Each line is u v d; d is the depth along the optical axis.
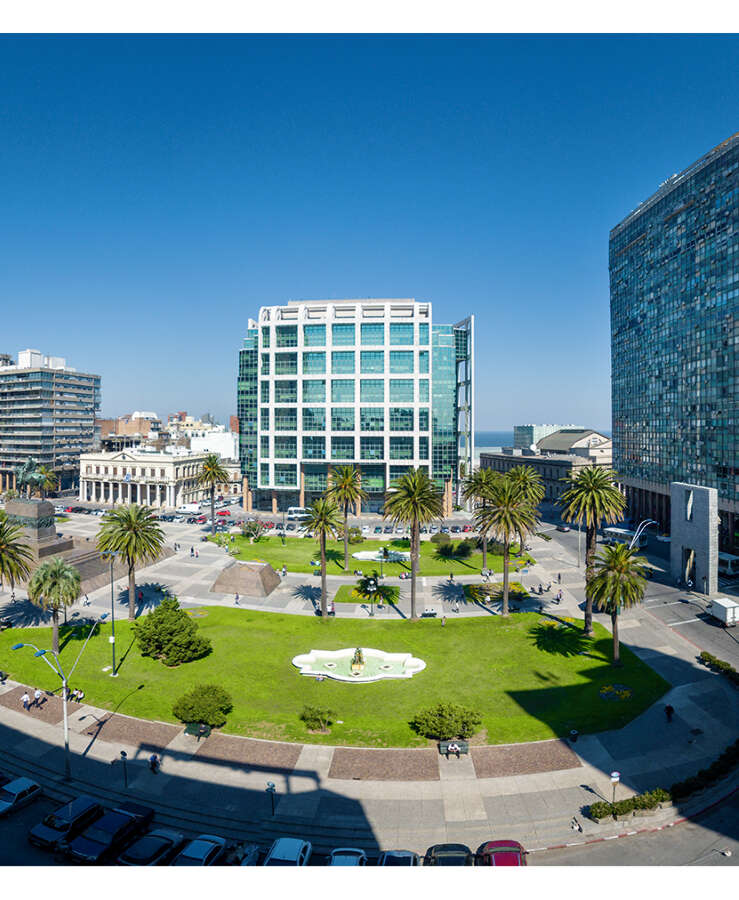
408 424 158.38
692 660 59.50
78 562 94.38
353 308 170.50
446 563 103.69
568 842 33.00
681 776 39.72
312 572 97.38
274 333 162.12
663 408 130.50
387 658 61.19
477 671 57.47
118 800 37.06
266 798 37.28
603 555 68.00
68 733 42.88
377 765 41.06
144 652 60.47
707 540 81.75
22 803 36.41
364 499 99.75
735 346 105.00
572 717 47.91
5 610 75.94
